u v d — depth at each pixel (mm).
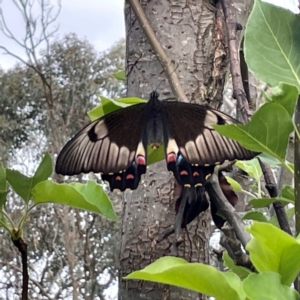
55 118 9141
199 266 776
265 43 1151
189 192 1383
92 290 7590
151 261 1727
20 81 9500
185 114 1499
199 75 1853
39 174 1330
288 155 1979
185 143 1425
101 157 1540
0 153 8961
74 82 9562
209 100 1854
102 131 1570
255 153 1344
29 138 9102
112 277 7777
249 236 1215
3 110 9328
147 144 1549
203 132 1426
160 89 1838
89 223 7863
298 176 1026
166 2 1881
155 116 1528
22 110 9367
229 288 786
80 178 7160
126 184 1502
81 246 7785
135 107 1610
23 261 1256
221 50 1885
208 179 1344
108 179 1521
